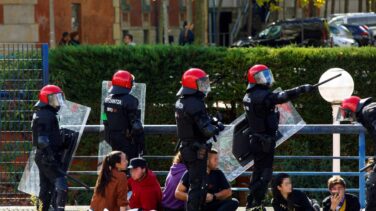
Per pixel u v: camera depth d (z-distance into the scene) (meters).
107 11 57.03
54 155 21.58
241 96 32.12
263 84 20.73
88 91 32.06
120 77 22.16
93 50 32.00
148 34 75.06
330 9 102.75
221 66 32.16
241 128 21.80
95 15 56.31
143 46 32.31
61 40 48.88
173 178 21.67
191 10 79.31
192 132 19.91
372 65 32.56
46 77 27.36
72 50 32.00
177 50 32.19
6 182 27.03
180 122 19.94
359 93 32.69
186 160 20.06
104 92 24.77
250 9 77.75
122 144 22.20
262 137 20.75
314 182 31.39
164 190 21.81
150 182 21.55
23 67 27.44
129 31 71.19
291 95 20.52
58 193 21.55
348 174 23.33
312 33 68.12
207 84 19.83
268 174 21.16
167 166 32.03
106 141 22.52
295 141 32.12
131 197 21.73
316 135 32.12
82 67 31.98
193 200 20.11
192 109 19.66
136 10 72.56
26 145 27.20
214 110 32.47
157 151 31.95
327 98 26.73
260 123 20.78
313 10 94.75
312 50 32.38
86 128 23.95
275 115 20.91
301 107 32.44
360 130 22.97
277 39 68.69
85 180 30.28
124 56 32.03
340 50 32.50
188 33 56.41
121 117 22.09
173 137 31.88
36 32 51.00
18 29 50.72
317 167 32.12
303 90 20.55
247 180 30.94
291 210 21.34
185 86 19.83
